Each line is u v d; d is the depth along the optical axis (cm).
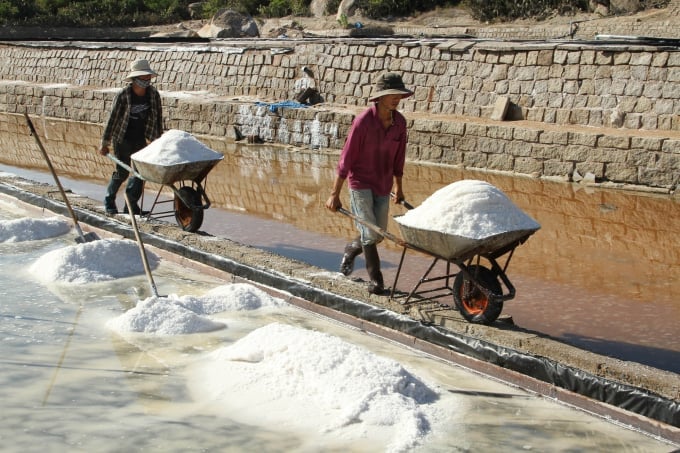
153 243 827
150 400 484
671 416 450
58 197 1002
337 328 629
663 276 786
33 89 2305
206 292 709
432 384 519
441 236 542
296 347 516
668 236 942
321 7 3975
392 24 3600
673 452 427
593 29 3044
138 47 2228
